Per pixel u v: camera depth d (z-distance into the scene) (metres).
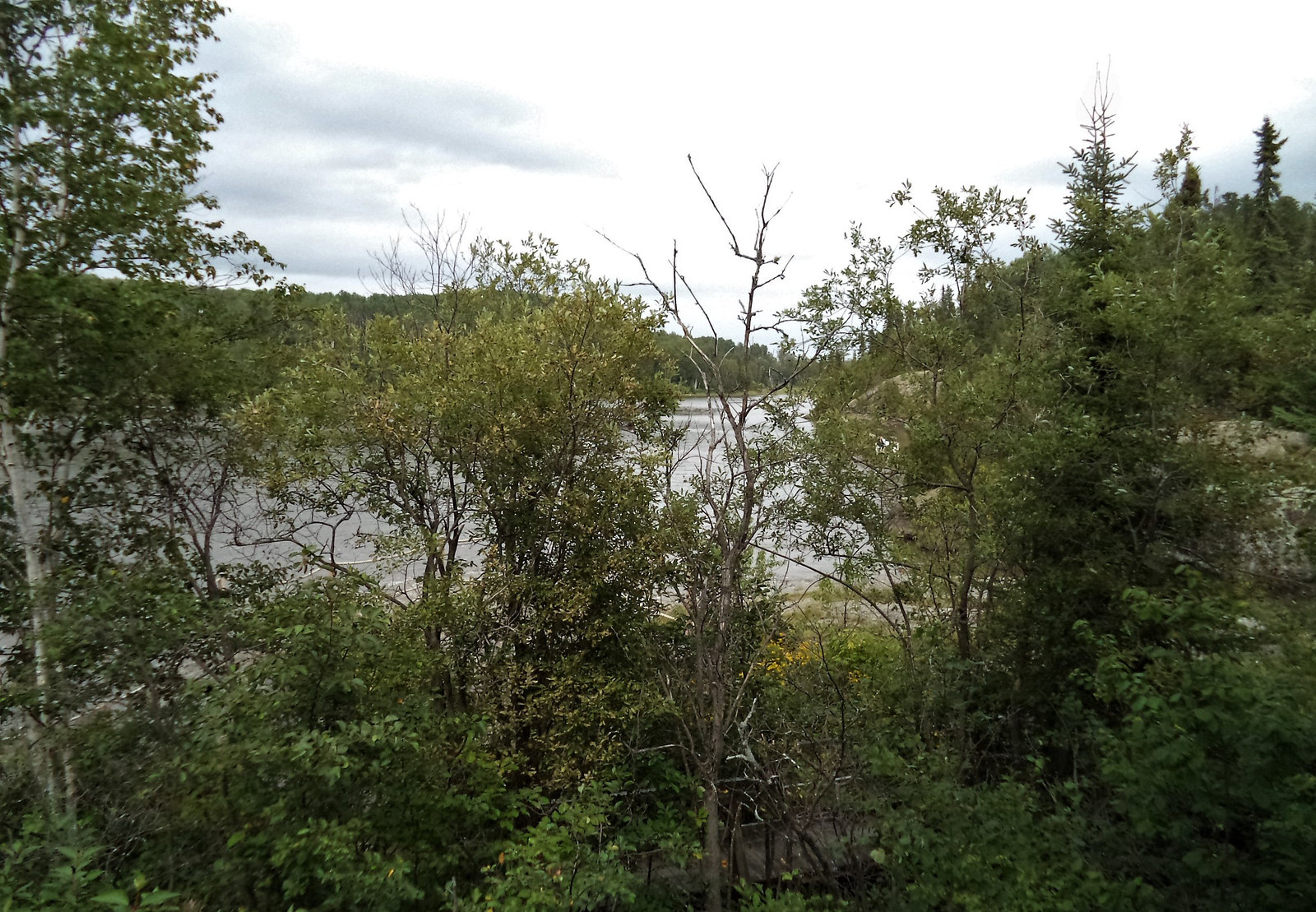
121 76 8.71
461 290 12.77
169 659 8.20
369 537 10.93
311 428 10.39
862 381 12.12
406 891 6.00
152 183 9.75
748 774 8.62
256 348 12.12
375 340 11.27
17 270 8.49
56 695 7.48
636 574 10.28
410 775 7.20
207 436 11.12
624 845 8.28
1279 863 5.32
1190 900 5.98
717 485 8.79
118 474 10.52
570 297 10.82
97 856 6.41
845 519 11.35
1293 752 5.33
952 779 8.33
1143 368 9.31
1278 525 8.62
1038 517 9.58
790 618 12.96
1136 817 5.99
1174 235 10.93
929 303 11.98
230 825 6.05
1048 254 11.42
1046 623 9.66
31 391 9.01
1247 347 8.92
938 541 11.69
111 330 9.30
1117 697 6.89
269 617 7.51
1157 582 8.93
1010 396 10.80
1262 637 6.83
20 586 8.70
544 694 9.76
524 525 10.56
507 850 7.70
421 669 8.56
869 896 7.96
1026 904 6.12
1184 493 8.95
